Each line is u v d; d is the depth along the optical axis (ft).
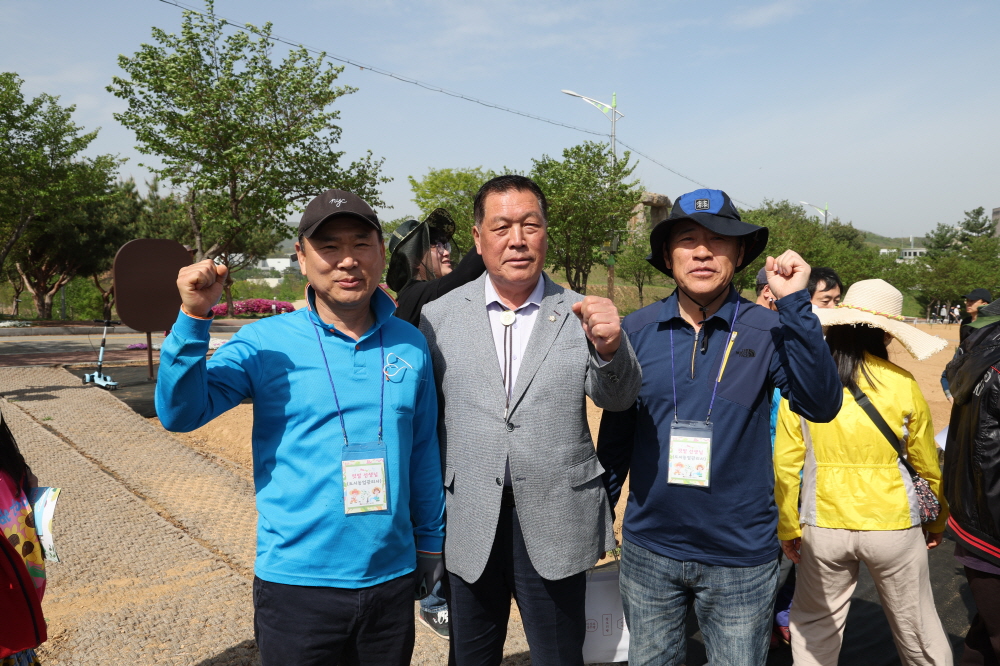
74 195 76.69
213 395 5.94
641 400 7.29
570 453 7.00
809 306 6.40
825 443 8.27
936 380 41.86
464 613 7.31
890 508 8.05
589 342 6.34
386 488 6.21
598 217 80.02
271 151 56.44
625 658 8.67
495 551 7.22
